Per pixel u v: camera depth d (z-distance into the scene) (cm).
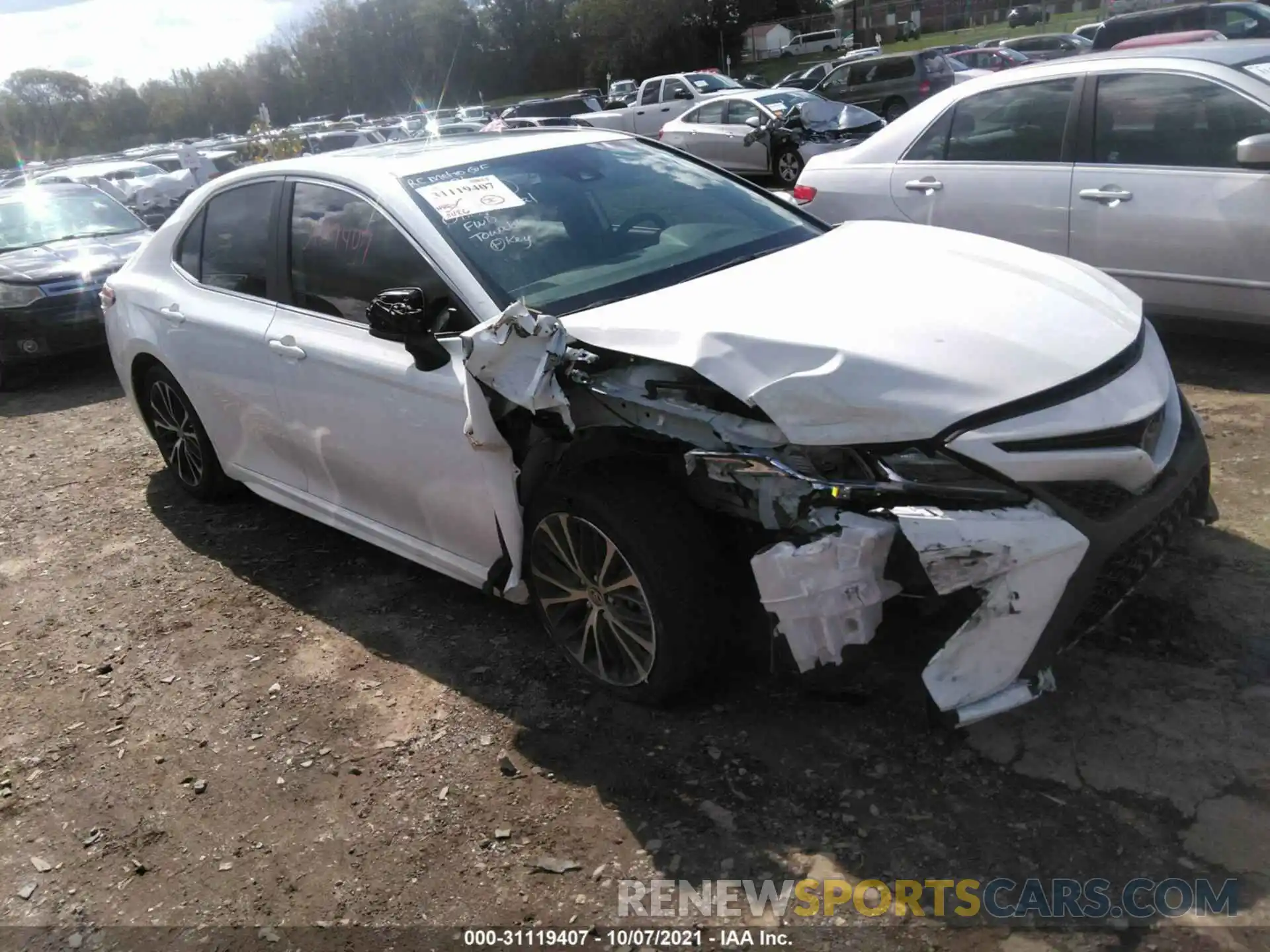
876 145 627
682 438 278
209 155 2391
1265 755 258
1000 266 312
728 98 1611
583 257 345
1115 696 286
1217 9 1397
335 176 378
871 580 243
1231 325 506
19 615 424
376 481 368
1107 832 242
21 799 311
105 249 878
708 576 284
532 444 313
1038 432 242
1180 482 267
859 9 6619
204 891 265
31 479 590
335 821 283
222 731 330
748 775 276
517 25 8362
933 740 279
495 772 293
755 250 363
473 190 358
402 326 309
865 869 242
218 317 424
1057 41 2877
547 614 329
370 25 8769
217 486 499
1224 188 486
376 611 391
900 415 243
